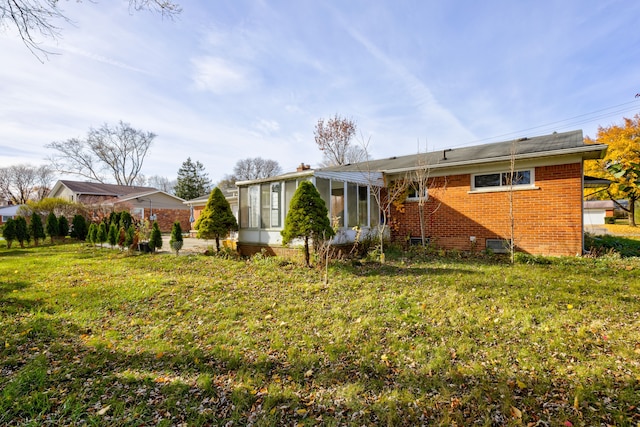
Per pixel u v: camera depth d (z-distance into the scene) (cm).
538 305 475
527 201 914
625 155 1677
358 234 940
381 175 1155
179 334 424
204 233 1031
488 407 255
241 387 298
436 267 775
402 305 500
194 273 797
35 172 4494
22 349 381
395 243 1139
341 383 301
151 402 276
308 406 270
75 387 298
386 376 309
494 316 442
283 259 900
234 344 389
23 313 504
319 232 810
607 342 353
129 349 382
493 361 326
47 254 1239
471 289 567
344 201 979
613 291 530
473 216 1004
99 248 1409
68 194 3077
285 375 319
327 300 545
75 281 720
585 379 287
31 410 263
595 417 238
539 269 715
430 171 1091
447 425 238
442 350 352
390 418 247
